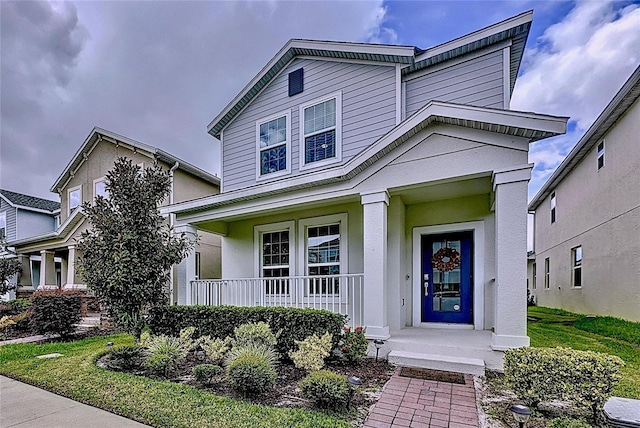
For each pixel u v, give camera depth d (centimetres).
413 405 379
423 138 576
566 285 1377
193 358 583
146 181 658
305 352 477
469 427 328
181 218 887
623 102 859
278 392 422
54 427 338
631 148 866
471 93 701
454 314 726
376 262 602
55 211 1905
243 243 971
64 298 872
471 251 723
